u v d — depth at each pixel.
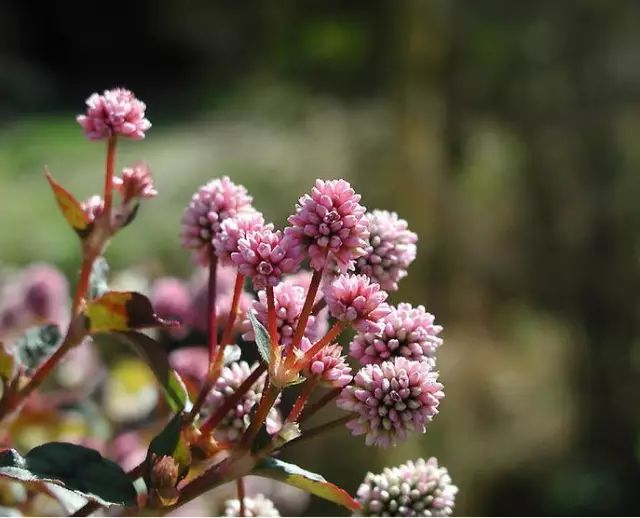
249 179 6.71
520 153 6.18
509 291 6.07
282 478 1.16
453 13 6.16
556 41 6.07
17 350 1.50
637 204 6.12
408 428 1.15
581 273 6.12
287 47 7.17
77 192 7.52
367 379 1.16
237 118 8.02
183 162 7.46
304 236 1.13
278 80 7.27
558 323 6.03
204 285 1.92
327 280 1.28
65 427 2.26
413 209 5.97
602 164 6.15
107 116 1.36
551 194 6.14
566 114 6.14
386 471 1.32
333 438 5.03
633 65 6.06
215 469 1.15
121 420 2.61
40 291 2.36
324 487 1.17
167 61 15.78
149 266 3.27
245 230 1.26
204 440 1.22
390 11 6.39
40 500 1.80
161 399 2.17
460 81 6.19
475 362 5.71
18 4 16.09
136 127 1.37
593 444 5.88
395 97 6.28
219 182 1.41
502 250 6.04
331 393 1.19
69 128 10.41
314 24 6.97
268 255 1.13
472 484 5.42
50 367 1.38
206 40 11.17
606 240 6.16
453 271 5.90
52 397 2.35
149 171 1.43
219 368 1.29
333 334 1.12
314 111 6.91
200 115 10.55
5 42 15.84
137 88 15.08
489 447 5.55
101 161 8.43
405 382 1.15
